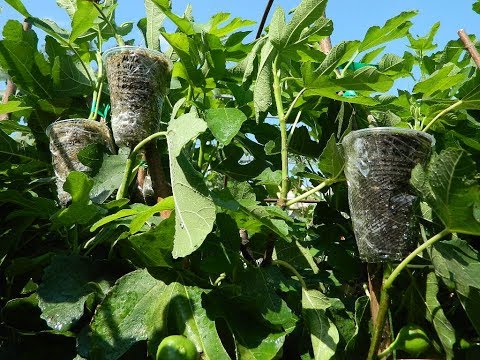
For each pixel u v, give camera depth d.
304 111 0.69
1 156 0.62
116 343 0.42
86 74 0.68
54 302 0.44
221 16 0.64
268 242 0.52
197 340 0.42
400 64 0.65
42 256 0.52
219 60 0.63
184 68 0.61
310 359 0.47
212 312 0.43
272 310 0.45
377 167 0.45
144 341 0.46
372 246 0.44
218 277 0.50
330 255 0.58
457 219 0.41
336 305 0.50
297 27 0.56
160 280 0.45
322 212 0.63
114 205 0.49
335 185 0.59
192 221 0.41
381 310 0.45
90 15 0.61
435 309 0.48
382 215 0.44
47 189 0.64
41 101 0.63
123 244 0.49
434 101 0.58
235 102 0.65
